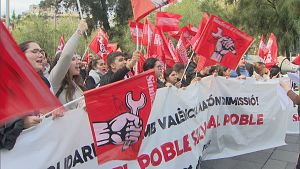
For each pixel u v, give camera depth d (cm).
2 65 211
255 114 614
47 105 227
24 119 262
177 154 442
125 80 320
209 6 2394
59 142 289
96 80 599
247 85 595
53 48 2902
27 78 220
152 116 403
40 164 272
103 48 1010
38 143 271
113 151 319
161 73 515
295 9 2020
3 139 242
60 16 3319
